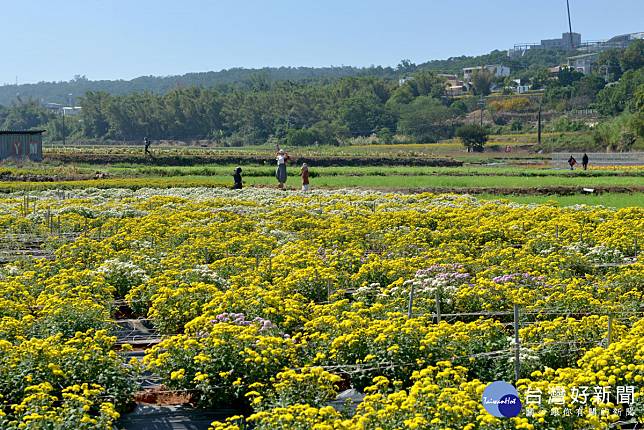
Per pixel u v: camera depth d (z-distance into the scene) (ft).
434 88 610.65
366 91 571.69
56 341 43.45
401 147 400.67
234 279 60.49
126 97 595.47
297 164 241.55
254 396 38.60
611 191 142.20
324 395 37.42
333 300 56.54
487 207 103.09
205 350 41.47
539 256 68.95
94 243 74.02
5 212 103.71
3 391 37.96
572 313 51.80
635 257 71.36
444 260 68.08
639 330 42.75
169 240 81.05
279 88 601.21
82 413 34.24
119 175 177.37
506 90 646.33
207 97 546.67
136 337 54.60
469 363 41.55
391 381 40.70
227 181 161.07
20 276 62.69
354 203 111.24
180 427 39.68
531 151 368.48
